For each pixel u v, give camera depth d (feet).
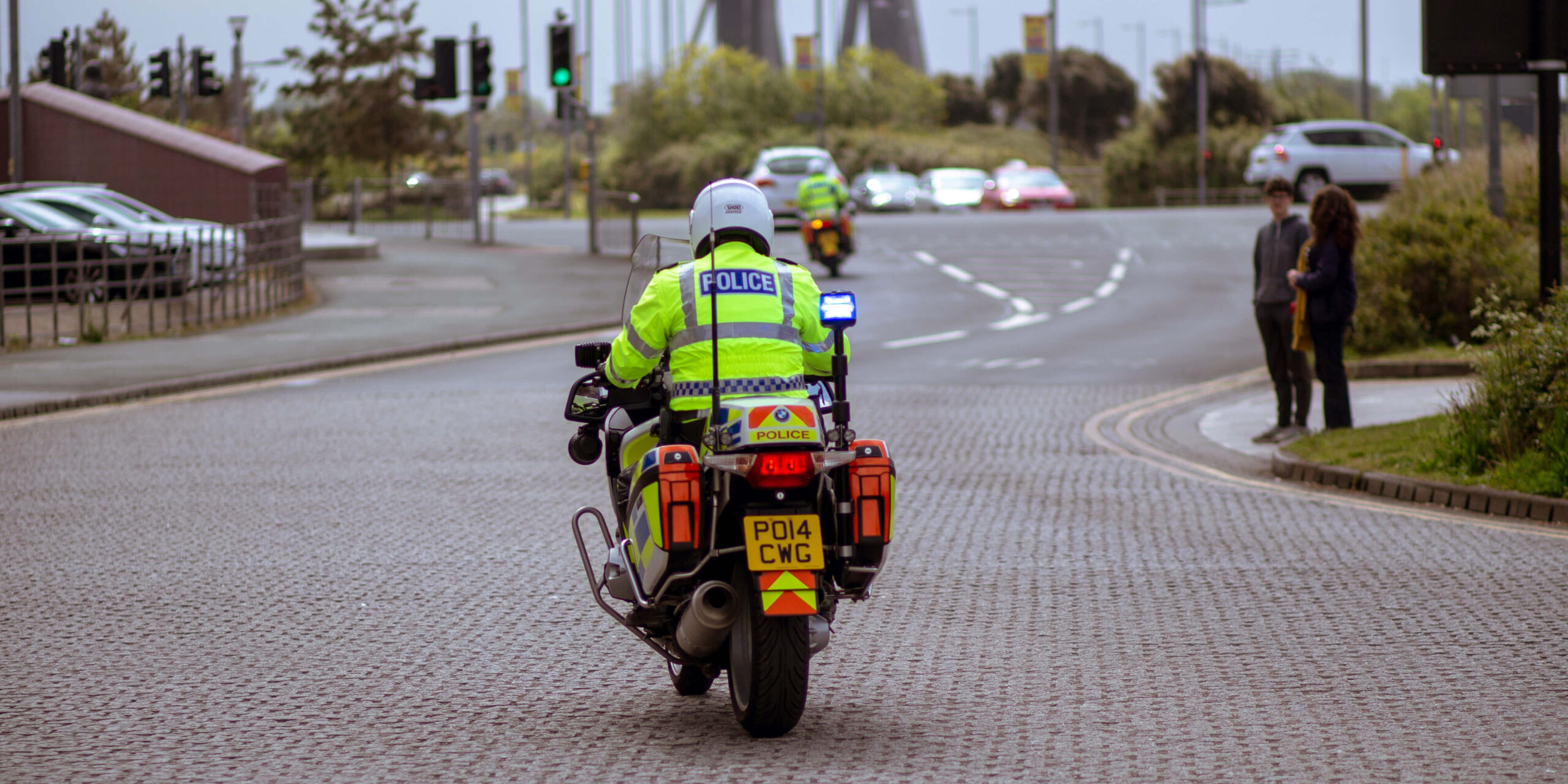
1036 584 62.08
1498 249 139.54
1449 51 93.71
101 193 207.21
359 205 378.73
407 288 217.97
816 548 39.99
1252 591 60.44
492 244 304.09
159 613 58.08
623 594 45.50
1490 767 39.58
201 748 42.39
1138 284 221.46
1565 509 73.67
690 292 43.09
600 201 294.05
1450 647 51.60
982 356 150.20
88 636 54.80
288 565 66.18
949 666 50.34
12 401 117.29
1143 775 39.40
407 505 80.02
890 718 44.75
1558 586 60.29
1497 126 143.02
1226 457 96.02
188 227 197.98
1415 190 176.14
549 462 93.35
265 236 197.57
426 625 56.39
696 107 620.08
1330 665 49.65
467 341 159.74
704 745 42.60
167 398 125.18
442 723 44.88
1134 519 76.07
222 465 92.89
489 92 277.64
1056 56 536.01
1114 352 152.05
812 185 233.35
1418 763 40.01
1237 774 39.34
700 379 42.80
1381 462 85.92
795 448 40.16
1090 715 44.73
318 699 47.29
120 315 179.83
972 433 104.78
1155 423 109.81
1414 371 127.95
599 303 196.95
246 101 505.25
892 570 64.80
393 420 111.45
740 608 41.55
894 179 402.72
